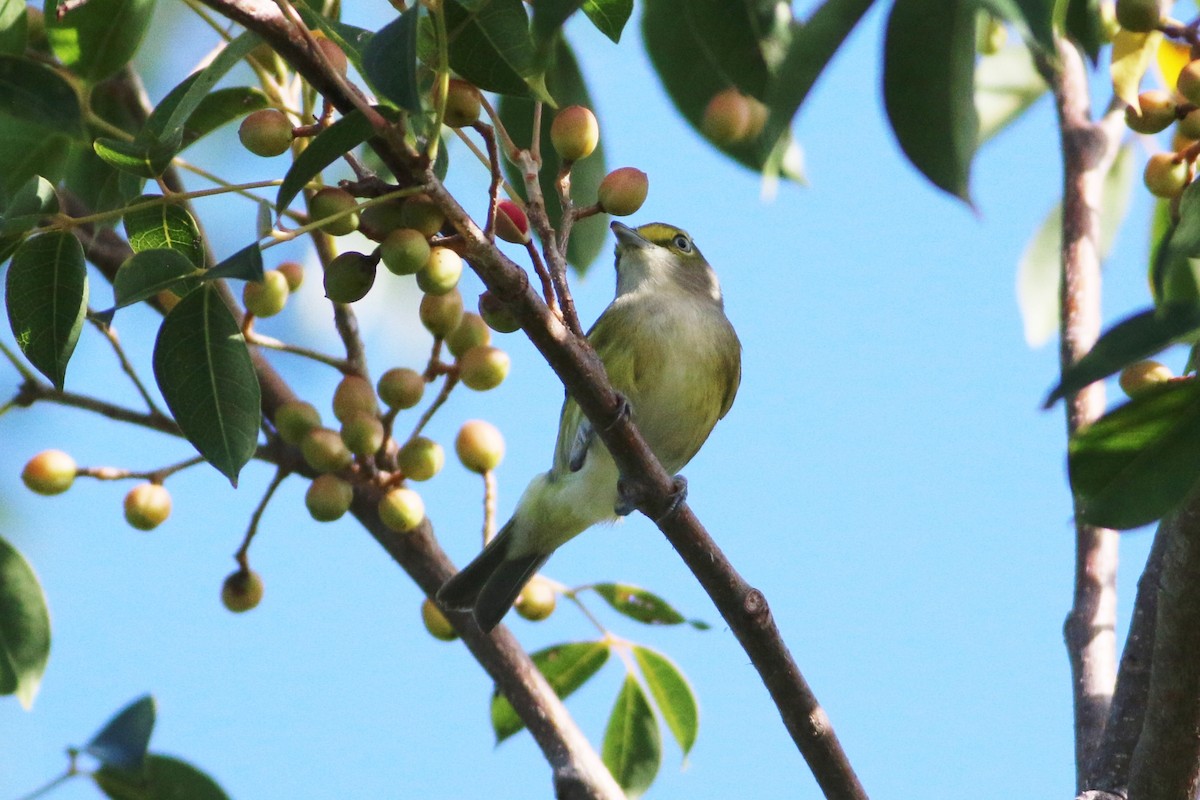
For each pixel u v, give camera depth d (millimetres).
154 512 7953
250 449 6191
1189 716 6184
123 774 6949
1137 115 6355
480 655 8492
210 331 6199
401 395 7680
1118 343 4105
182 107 5805
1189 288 6203
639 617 8844
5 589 7449
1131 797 6547
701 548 6797
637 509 6777
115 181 8742
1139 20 5887
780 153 6191
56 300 5992
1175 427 4625
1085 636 8359
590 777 8148
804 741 7031
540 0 4188
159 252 5645
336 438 7605
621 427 6492
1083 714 8039
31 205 5809
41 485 7801
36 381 7613
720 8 5738
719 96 6250
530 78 5699
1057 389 4102
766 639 6902
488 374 7672
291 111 6793
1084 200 9539
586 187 8664
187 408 6195
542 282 6320
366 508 8484
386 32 4789
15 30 7297
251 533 8203
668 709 8953
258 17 5500
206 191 5863
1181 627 5934
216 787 7133
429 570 8578
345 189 5750
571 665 8922
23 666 7406
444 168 6500
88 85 7562
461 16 5859
